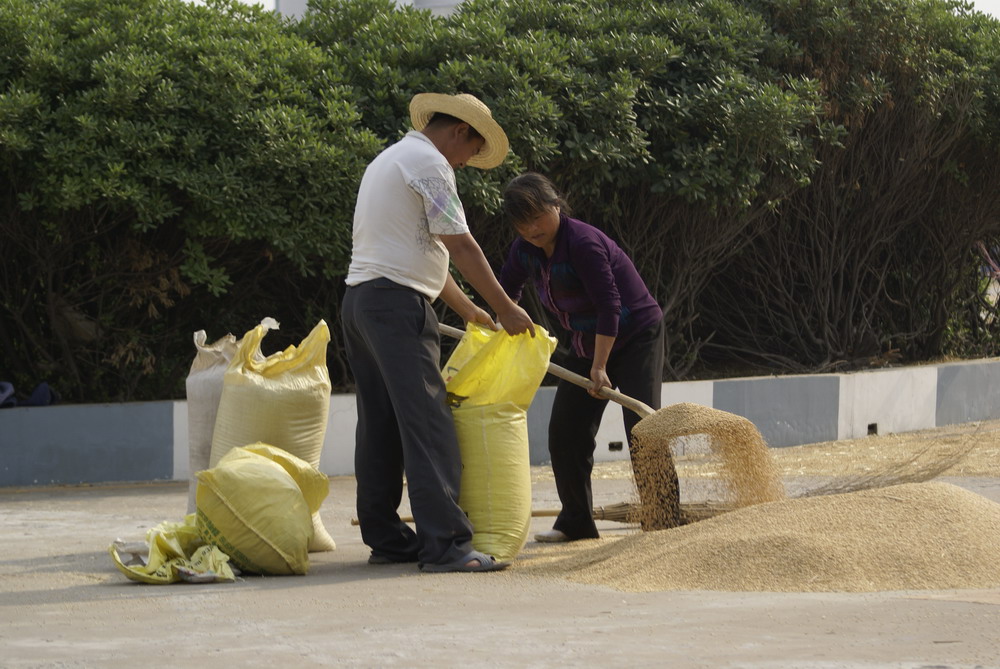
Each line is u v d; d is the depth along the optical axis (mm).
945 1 13430
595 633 3766
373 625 3959
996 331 15672
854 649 3484
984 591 4422
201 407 6215
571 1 11141
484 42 9898
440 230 5180
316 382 5930
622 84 10148
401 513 7512
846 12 11664
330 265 9211
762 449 5758
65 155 8367
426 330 5238
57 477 8836
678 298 11641
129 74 8477
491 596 4508
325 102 9148
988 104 13062
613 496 8383
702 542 4938
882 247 13547
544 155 9688
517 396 5512
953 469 9164
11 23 8672
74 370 9484
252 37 9555
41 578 5137
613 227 10914
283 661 3430
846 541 4812
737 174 10812
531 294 10875
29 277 9359
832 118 11797
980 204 13891
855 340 13297
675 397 10836
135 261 9055
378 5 10242
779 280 12586
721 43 10992
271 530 5094
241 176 8812
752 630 3775
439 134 5453
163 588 4852
